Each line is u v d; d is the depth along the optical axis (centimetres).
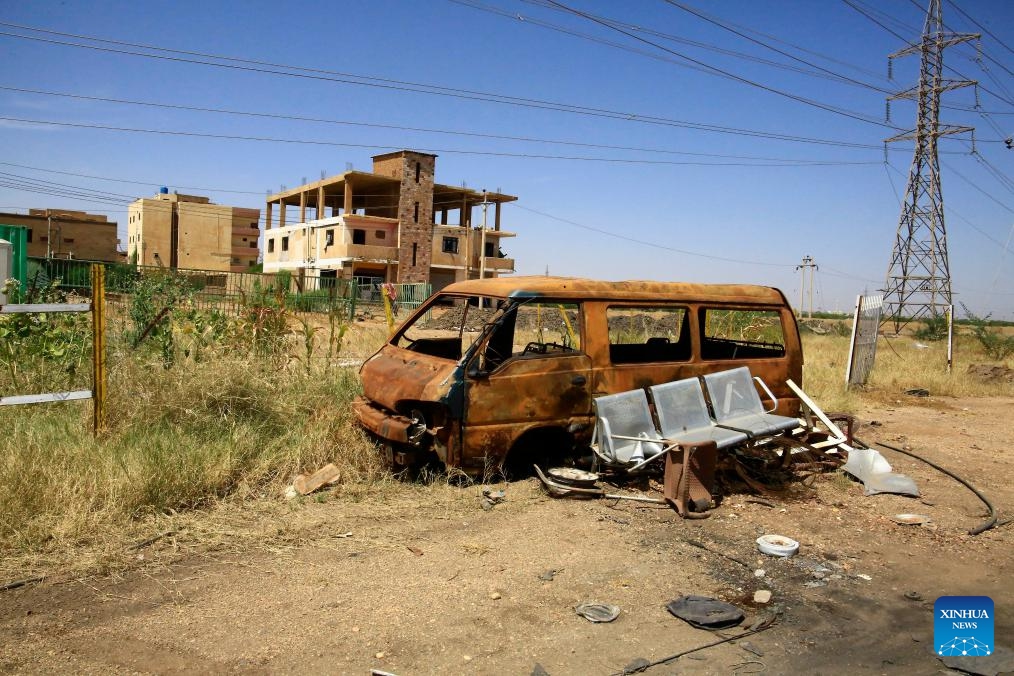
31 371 707
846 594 429
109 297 845
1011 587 451
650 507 564
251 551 447
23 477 473
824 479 674
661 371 657
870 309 1519
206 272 945
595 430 600
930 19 4050
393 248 5366
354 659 329
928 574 467
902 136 4194
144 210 6456
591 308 632
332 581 409
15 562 405
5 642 329
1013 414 1208
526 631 363
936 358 2023
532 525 514
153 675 310
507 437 584
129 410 629
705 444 563
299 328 1059
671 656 346
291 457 593
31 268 1242
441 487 582
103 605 370
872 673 339
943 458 818
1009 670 344
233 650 332
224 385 682
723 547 491
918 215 4197
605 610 386
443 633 356
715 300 704
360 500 551
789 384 741
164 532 461
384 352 688
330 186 5606
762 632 375
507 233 6088
